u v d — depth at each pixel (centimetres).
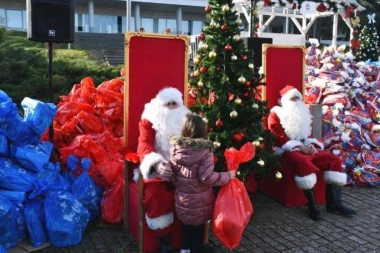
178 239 360
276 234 396
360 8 962
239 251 362
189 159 310
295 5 895
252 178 491
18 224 354
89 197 404
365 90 660
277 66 510
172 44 408
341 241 381
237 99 407
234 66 408
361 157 559
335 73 627
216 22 418
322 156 442
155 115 367
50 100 482
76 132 468
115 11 3256
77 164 420
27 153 366
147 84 401
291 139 464
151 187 335
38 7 448
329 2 909
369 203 479
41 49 1377
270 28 3197
